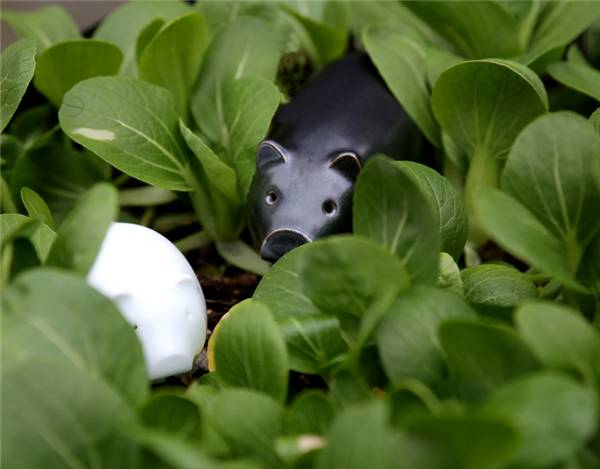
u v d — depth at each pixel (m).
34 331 0.70
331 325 0.85
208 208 1.24
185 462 0.57
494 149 1.12
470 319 0.74
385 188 0.78
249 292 1.24
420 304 0.75
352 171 1.06
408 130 1.20
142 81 1.10
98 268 0.87
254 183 1.08
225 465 0.62
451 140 1.18
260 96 1.11
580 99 1.29
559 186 0.81
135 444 0.66
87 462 0.66
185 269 0.92
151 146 1.08
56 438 0.65
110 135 1.05
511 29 1.23
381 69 1.17
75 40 1.16
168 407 0.72
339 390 0.75
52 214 1.24
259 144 1.08
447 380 0.73
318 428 0.75
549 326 0.66
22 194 1.03
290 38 1.41
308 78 1.46
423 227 0.77
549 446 0.59
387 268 0.74
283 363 0.77
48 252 0.81
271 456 0.71
